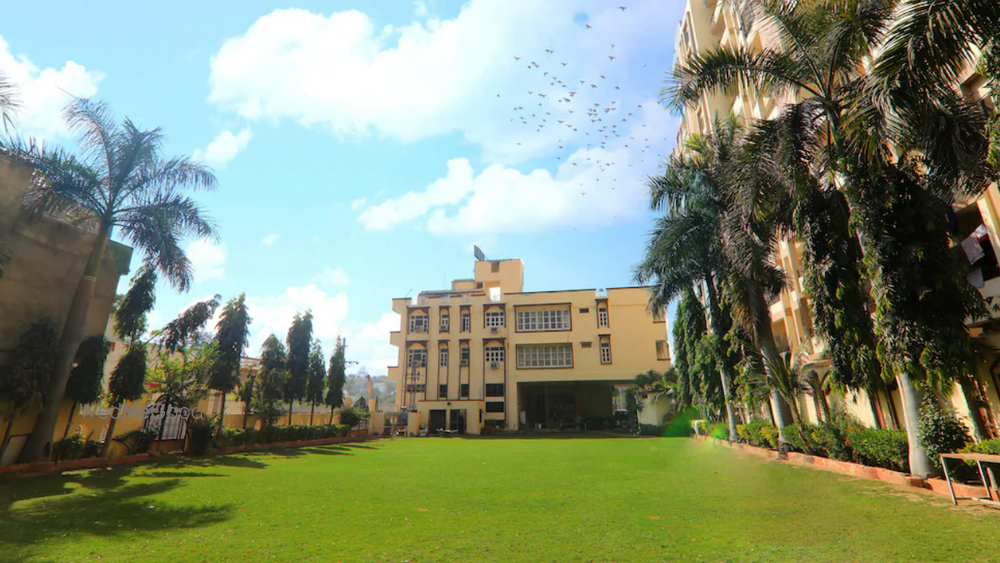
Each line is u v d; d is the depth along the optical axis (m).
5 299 13.25
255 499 9.07
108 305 16.66
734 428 21.09
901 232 8.63
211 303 19.59
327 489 10.39
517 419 43.69
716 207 16.73
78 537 6.15
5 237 12.98
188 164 15.48
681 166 18.27
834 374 10.41
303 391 30.33
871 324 9.85
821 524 6.45
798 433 14.28
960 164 8.27
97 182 14.27
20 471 12.09
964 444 8.63
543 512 7.73
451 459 18.12
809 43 10.39
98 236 14.59
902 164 9.27
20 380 12.52
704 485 10.30
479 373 44.91
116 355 20.44
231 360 21.45
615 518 7.18
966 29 6.08
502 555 5.38
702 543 5.71
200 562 5.18
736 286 15.16
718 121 17.78
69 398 14.24
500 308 46.47
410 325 47.22
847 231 10.24
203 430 19.11
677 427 36.12
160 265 15.45
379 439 35.91
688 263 19.36
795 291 19.16
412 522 7.08
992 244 9.73
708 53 11.13
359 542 5.98
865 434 11.09
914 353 8.33
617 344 43.97
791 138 9.94
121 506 8.24
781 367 14.89
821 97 10.05
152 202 15.20
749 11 11.13
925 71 6.64
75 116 14.48
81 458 14.27
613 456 18.44
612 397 50.16
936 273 8.34
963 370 7.96
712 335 20.09
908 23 6.50
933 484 8.47
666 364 43.00
